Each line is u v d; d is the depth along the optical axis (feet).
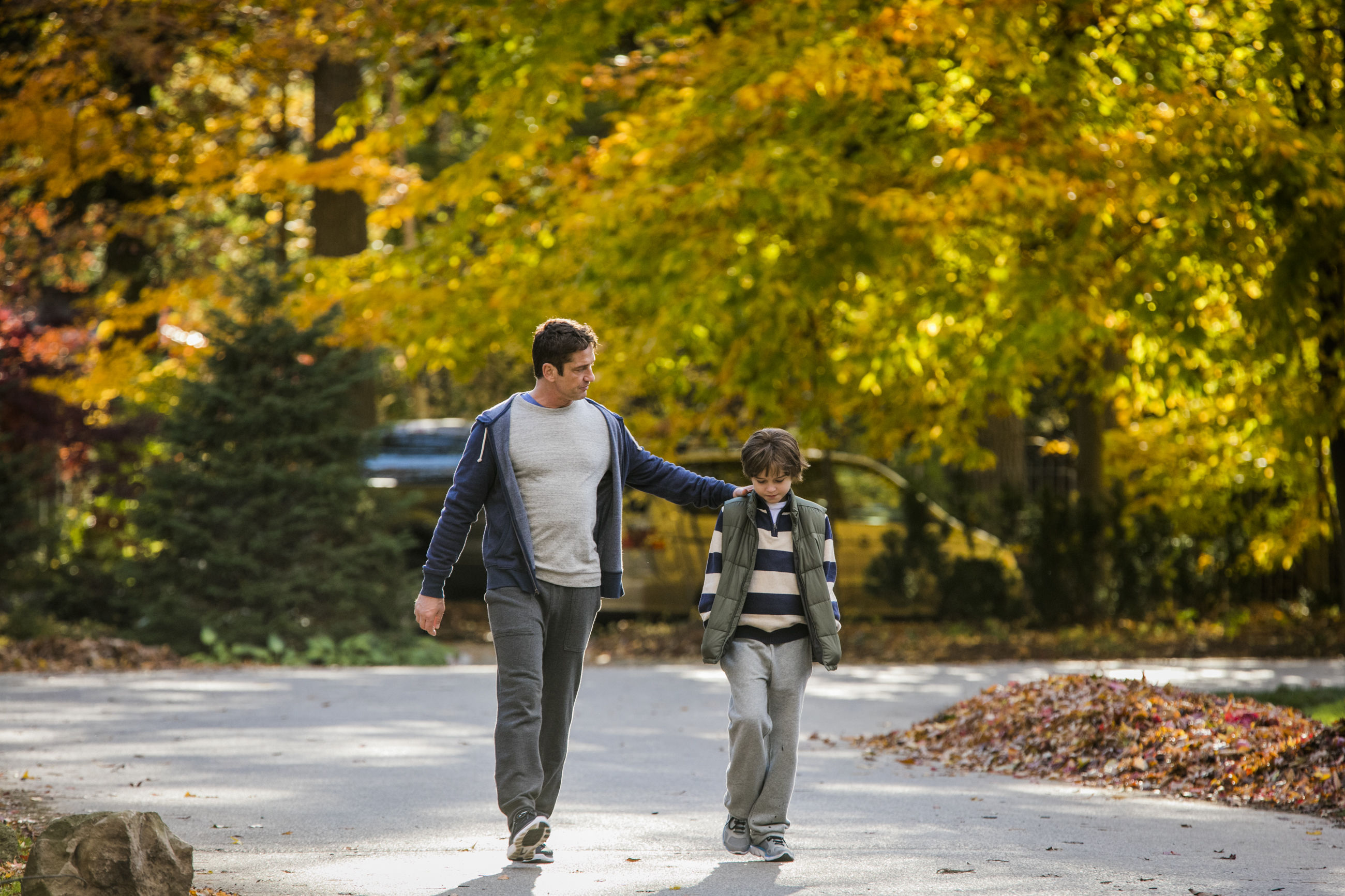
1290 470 164.55
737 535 58.34
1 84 173.27
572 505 57.36
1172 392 150.41
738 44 138.00
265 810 68.23
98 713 103.30
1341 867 57.52
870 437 180.04
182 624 149.89
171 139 181.57
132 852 45.44
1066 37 134.62
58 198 200.34
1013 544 181.06
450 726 98.43
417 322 151.53
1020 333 132.26
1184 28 133.90
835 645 57.77
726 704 114.42
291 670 137.08
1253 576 185.57
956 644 162.61
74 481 179.63
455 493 57.57
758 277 140.05
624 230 137.28
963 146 132.57
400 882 53.36
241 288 162.61
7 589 162.30
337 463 155.63
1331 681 125.49
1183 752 82.02
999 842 62.44
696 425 167.53
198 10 169.58
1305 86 134.21
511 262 159.02
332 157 188.65
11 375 159.63
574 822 66.54
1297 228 130.62
